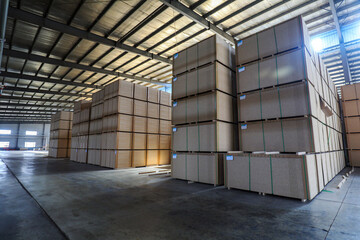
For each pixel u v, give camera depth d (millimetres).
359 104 9164
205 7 7789
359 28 9602
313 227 2414
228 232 2293
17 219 2828
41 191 4457
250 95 5160
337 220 2631
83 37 8781
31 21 7500
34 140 37156
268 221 2619
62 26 8242
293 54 4539
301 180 3602
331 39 10484
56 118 17453
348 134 9367
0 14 4730
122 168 8938
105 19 8312
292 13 8102
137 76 15039
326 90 6770
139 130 9750
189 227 2447
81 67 12367
